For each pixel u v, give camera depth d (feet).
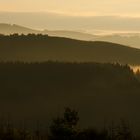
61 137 230.89
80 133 237.25
